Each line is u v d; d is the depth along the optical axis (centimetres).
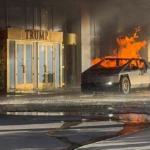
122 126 1341
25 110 1764
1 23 3067
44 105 1944
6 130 1252
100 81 2489
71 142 1084
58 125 1360
